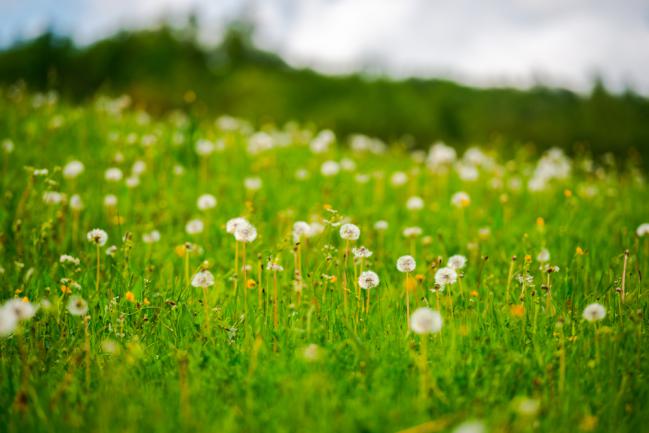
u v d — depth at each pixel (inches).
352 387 92.2
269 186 234.2
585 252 160.1
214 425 82.0
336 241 172.4
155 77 3427.7
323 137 306.8
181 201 208.7
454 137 2714.1
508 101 3415.4
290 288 131.4
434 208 214.1
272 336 111.5
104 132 289.3
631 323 106.5
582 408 87.8
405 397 88.1
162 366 101.7
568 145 2485.2
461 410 86.5
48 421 83.9
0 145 232.4
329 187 228.8
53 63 3065.9
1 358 99.4
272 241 175.3
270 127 366.3
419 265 160.6
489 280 143.5
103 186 210.8
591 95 2738.7
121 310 121.1
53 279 138.9
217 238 177.8
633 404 90.3
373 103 2960.1
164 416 84.1
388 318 120.3
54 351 107.1
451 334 106.8
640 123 2556.6
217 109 3240.7
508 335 111.0
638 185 283.7
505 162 309.7
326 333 109.3
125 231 175.0
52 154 239.3
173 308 120.0
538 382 91.9
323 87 3518.7
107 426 81.3
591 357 103.7
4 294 129.4
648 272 148.2
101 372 97.5
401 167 303.9
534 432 82.0
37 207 174.7
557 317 117.0
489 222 200.1
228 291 135.4
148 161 244.1
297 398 85.1
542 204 228.5
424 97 3122.5
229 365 100.7
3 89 357.1
